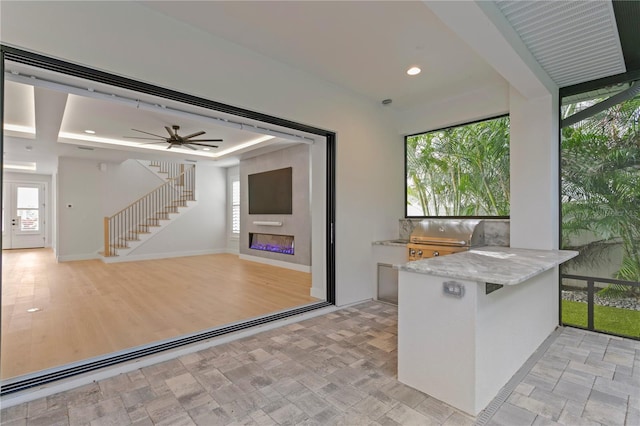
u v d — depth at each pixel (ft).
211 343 9.25
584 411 6.17
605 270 10.34
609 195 10.30
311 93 11.62
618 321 10.14
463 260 8.00
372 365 8.08
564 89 10.87
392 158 15.28
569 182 10.94
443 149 14.69
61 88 8.37
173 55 8.29
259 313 12.09
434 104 14.30
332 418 6.02
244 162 26.78
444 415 6.10
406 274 7.20
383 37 9.16
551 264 7.40
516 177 11.06
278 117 10.68
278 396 6.73
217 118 11.60
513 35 7.33
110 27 7.34
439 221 12.98
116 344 9.27
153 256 27.17
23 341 9.46
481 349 6.19
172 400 6.59
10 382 6.95
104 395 6.77
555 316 10.80
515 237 11.05
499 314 6.93
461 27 6.48
